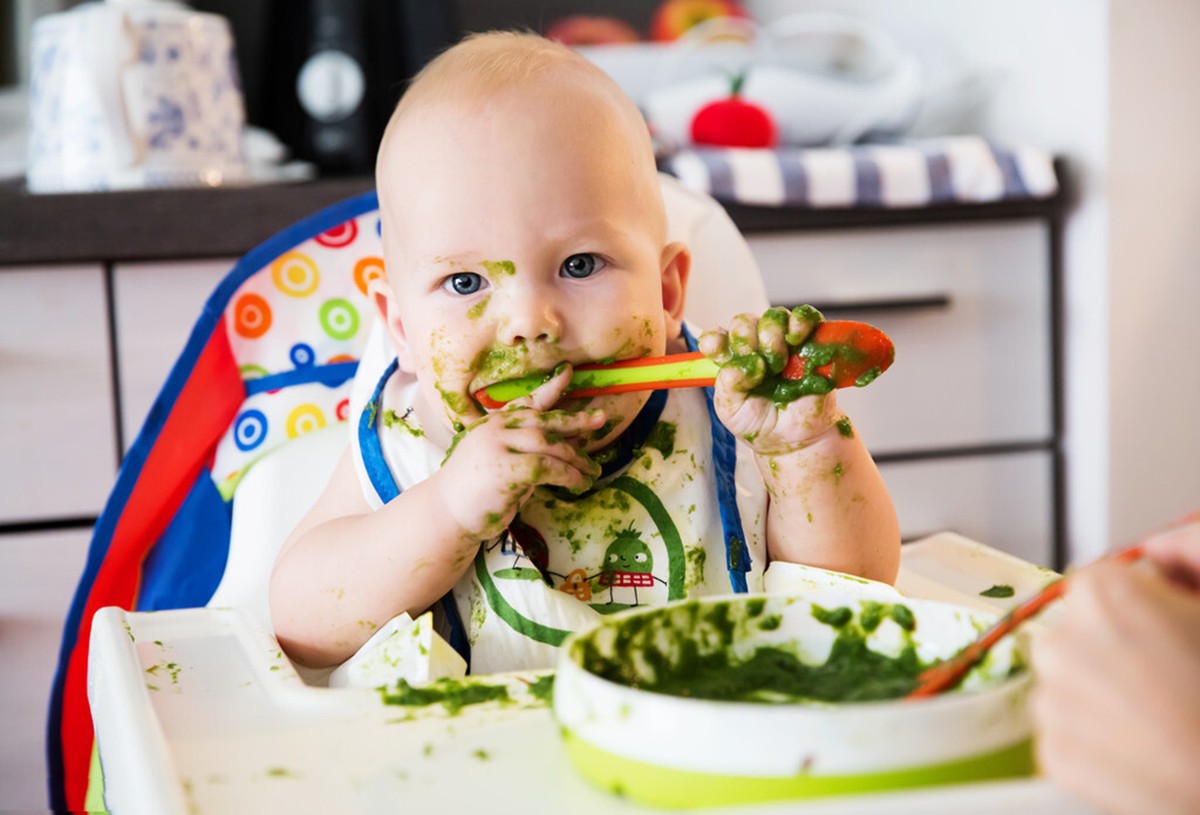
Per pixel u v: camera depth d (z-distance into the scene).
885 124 1.72
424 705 0.51
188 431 0.90
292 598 0.73
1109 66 1.53
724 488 0.77
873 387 1.60
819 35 1.85
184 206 1.36
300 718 0.51
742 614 0.50
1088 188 1.57
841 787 0.35
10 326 1.34
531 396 0.70
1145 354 1.58
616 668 0.46
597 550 0.75
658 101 1.69
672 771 0.37
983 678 0.42
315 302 0.94
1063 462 1.66
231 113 1.50
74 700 0.87
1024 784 0.31
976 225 1.59
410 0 1.70
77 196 1.33
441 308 0.74
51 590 1.38
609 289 0.74
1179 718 0.29
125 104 1.41
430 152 0.75
